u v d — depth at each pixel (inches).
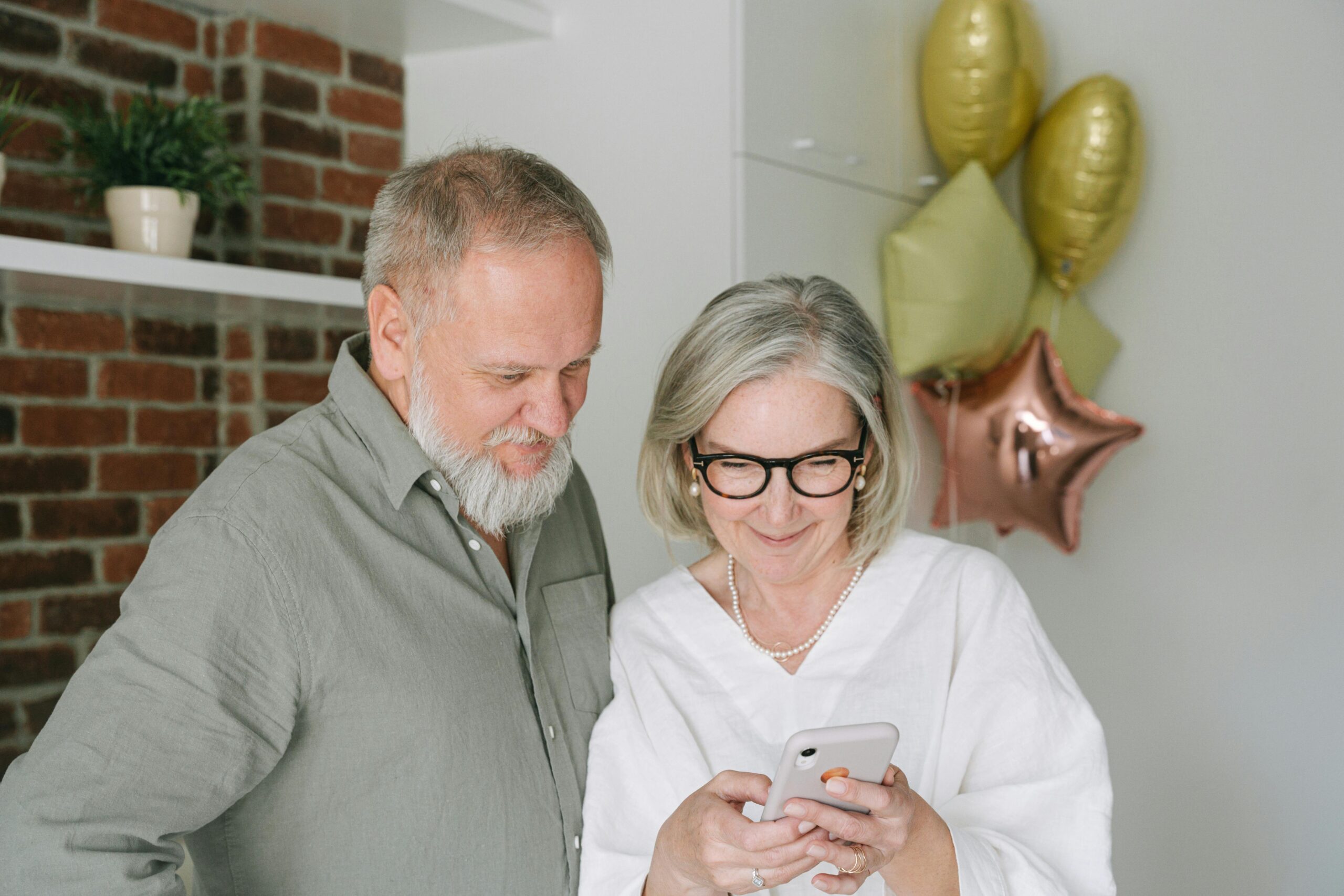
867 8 94.7
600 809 47.3
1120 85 95.8
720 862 38.6
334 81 86.9
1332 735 102.7
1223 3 103.1
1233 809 105.9
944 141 98.1
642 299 82.6
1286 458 103.0
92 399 75.5
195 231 80.8
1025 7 95.8
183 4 80.7
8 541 71.5
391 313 43.1
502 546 48.7
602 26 83.2
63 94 73.9
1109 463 109.0
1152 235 106.9
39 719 73.1
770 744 48.4
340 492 42.1
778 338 45.3
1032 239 101.0
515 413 42.6
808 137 86.0
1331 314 101.0
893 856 39.9
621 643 52.5
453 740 42.1
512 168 41.9
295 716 39.3
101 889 33.6
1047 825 44.8
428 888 42.0
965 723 46.6
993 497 98.6
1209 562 106.0
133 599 37.9
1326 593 102.1
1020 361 97.4
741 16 77.6
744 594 52.4
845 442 46.8
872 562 51.4
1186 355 106.1
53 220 73.8
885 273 94.7
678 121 80.4
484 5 79.8
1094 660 110.1
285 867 40.8
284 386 84.4
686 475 52.4
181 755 35.8
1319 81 100.3
